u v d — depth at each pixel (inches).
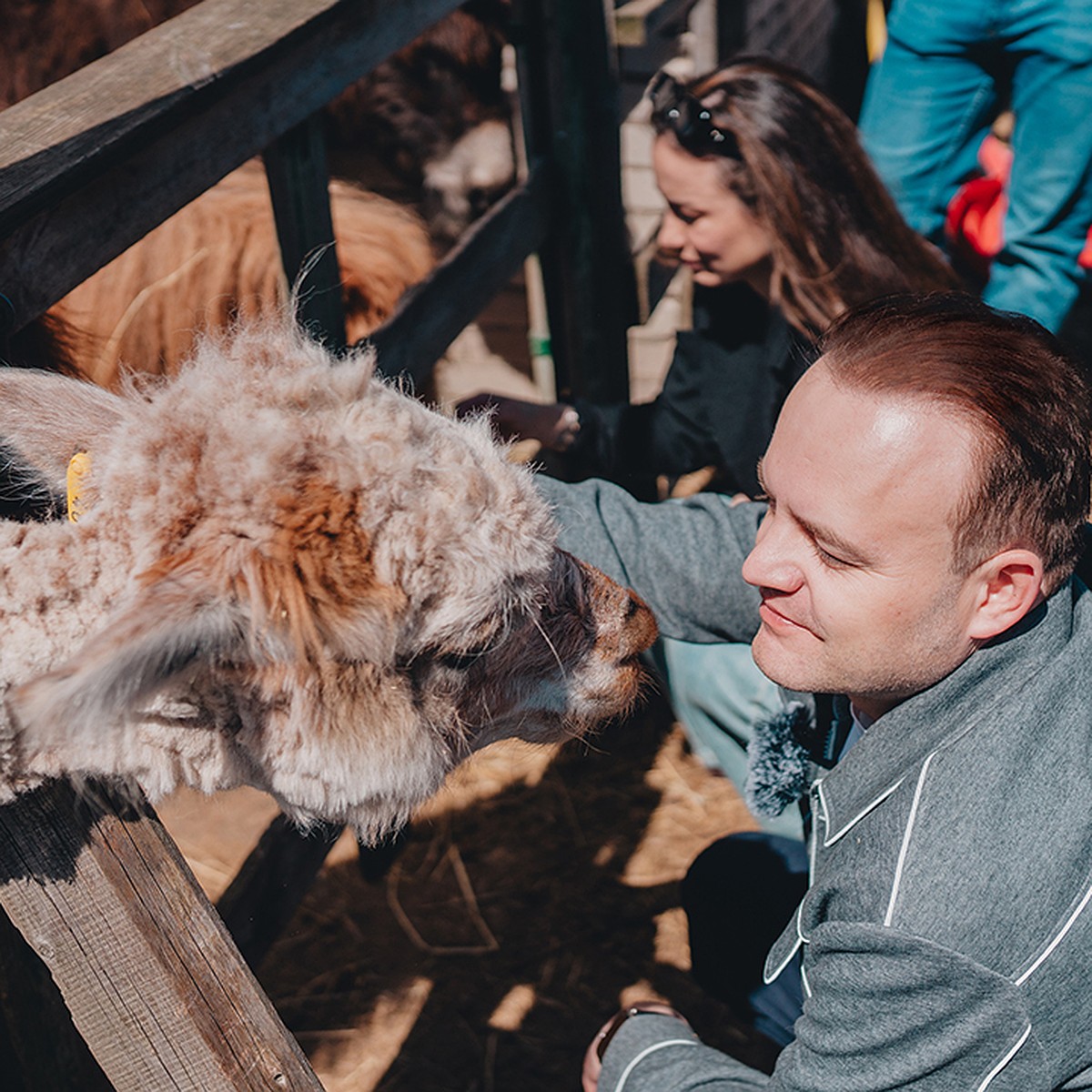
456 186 178.5
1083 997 54.4
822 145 98.3
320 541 54.4
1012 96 129.3
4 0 149.3
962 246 137.8
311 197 94.1
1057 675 57.0
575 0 134.0
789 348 103.5
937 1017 54.9
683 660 101.8
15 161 65.3
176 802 71.6
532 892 130.2
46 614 54.1
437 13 108.7
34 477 62.7
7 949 68.9
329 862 134.1
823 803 61.7
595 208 145.3
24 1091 73.2
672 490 179.8
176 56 77.9
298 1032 115.3
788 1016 88.2
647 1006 83.0
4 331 63.3
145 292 121.5
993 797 54.7
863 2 268.1
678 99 101.1
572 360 155.4
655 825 137.7
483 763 145.6
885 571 54.6
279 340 63.6
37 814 54.3
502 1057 113.2
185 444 56.1
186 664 49.4
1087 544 64.6
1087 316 189.6
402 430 58.7
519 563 62.7
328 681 57.6
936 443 52.4
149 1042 56.0
